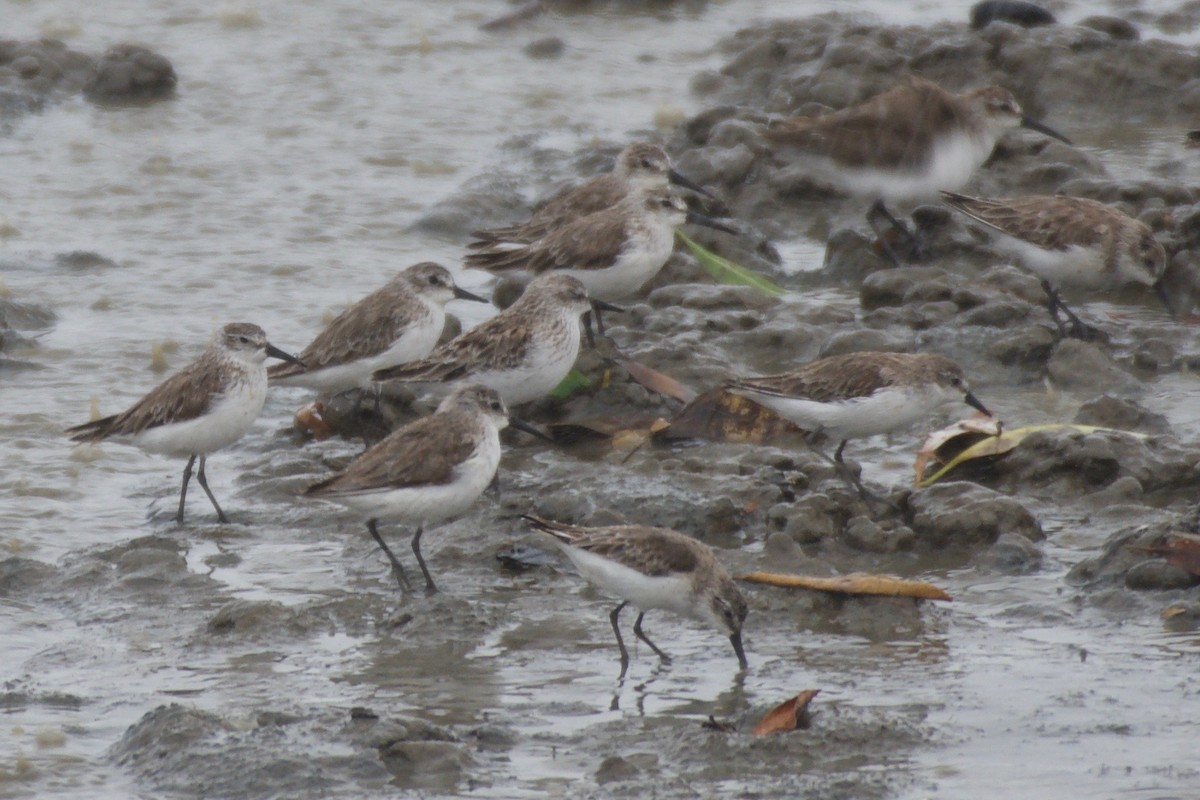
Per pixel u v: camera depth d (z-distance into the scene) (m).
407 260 21.92
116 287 20.75
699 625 12.42
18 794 9.72
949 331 17.84
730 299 19.06
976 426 15.20
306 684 11.34
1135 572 12.51
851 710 10.52
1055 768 9.84
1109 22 28.61
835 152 20.91
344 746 10.14
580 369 17.02
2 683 11.34
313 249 22.20
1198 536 12.59
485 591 13.13
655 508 13.96
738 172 23.47
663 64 30.33
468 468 13.05
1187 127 26.42
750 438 16.20
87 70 29.27
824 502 13.90
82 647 11.95
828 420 14.62
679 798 9.54
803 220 23.06
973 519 13.55
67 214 23.45
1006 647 11.71
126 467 15.95
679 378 17.05
